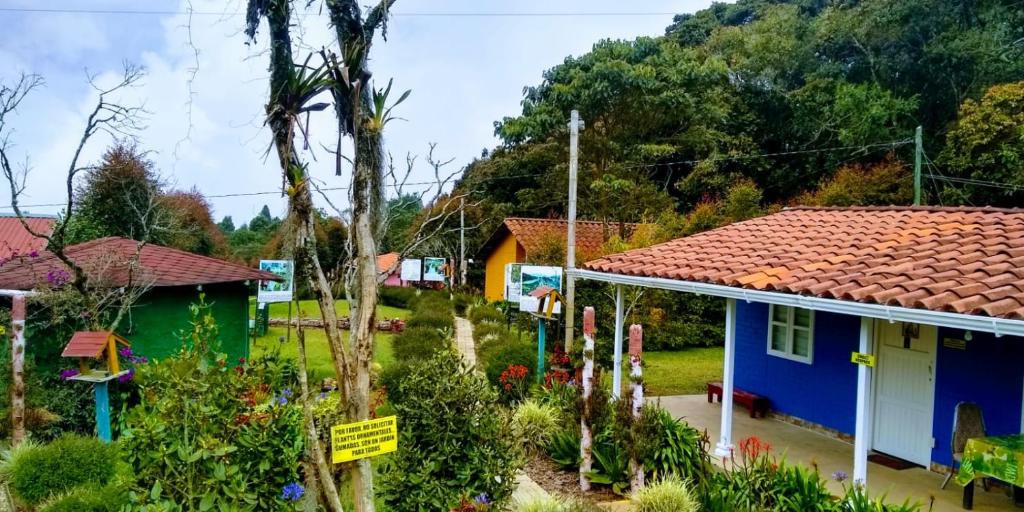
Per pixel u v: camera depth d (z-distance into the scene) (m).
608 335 13.34
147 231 12.00
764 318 9.90
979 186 18.78
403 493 5.31
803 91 25.08
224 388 4.76
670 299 16.58
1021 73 21.30
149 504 4.06
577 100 21.77
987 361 6.65
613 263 9.40
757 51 26.77
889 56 24.23
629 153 22.62
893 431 7.71
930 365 7.27
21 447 6.57
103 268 9.38
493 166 30.16
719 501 5.84
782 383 9.48
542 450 8.05
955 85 22.61
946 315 4.72
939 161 19.77
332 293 3.27
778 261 7.33
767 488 5.84
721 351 17.25
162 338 10.99
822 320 8.81
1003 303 4.62
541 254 17.41
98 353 6.92
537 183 29.55
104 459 6.04
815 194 20.97
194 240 22.44
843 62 26.22
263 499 4.70
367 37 2.96
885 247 7.00
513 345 11.76
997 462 5.50
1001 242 6.28
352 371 3.14
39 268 10.21
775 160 25.94
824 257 7.08
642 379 6.73
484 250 27.17
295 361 9.97
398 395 8.76
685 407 10.18
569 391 8.94
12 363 7.71
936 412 7.17
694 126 23.34
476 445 5.59
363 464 3.27
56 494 5.71
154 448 4.30
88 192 16.77
